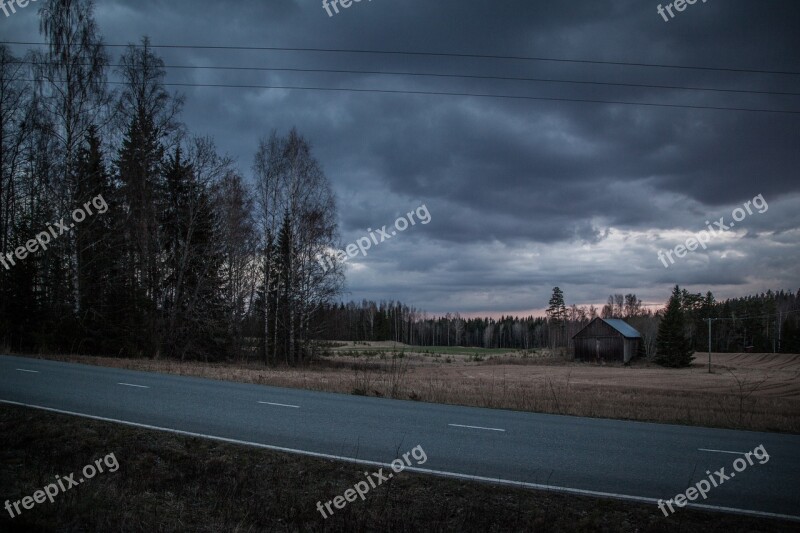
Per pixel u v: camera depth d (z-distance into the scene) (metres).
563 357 79.19
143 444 8.75
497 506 6.82
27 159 28.69
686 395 23.72
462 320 145.75
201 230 33.03
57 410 10.74
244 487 7.19
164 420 10.45
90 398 12.30
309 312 35.16
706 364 72.06
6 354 22.48
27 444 8.59
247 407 12.37
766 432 12.71
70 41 26.36
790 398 23.53
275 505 6.64
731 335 109.31
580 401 17.09
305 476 7.70
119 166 29.28
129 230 29.52
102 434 9.24
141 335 28.80
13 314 26.70
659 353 71.69
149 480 7.23
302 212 33.66
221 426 10.25
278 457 8.45
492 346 142.38
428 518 6.38
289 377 20.42
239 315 36.12
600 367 67.06
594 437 10.83
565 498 7.18
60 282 27.38
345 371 30.88
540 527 6.14
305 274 34.44
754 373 54.75
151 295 30.97
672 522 6.44
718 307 112.12
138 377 16.64
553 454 9.31
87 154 27.02
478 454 9.14
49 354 23.53
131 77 28.48
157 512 6.31
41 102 26.06
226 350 35.44
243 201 34.03
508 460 8.84
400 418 12.05
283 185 33.84
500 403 15.64
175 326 31.88
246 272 36.28
